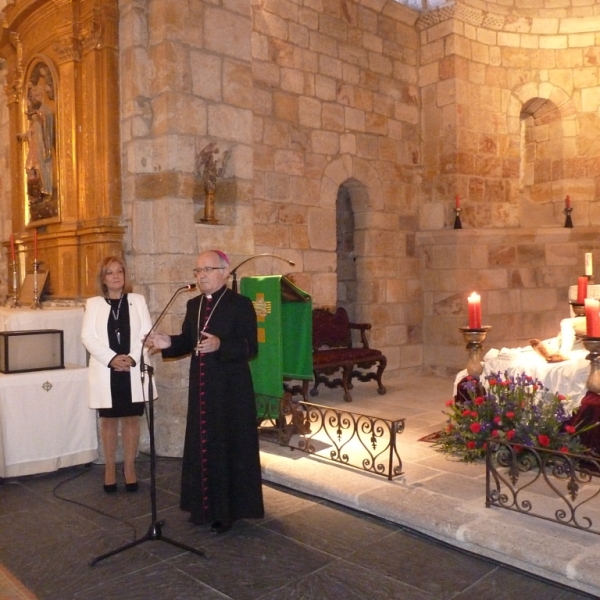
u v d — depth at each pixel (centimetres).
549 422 377
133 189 479
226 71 496
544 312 785
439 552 304
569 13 777
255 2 613
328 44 680
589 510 319
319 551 306
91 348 380
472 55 758
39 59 552
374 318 734
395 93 751
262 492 359
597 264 778
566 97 789
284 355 487
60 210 538
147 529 334
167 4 462
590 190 789
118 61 489
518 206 799
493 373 429
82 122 519
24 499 381
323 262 677
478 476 380
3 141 665
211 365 327
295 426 443
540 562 272
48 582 278
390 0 731
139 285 479
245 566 291
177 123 465
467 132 756
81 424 437
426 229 776
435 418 540
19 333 421
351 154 704
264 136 622
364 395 646
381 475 381
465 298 745
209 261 330
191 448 329
